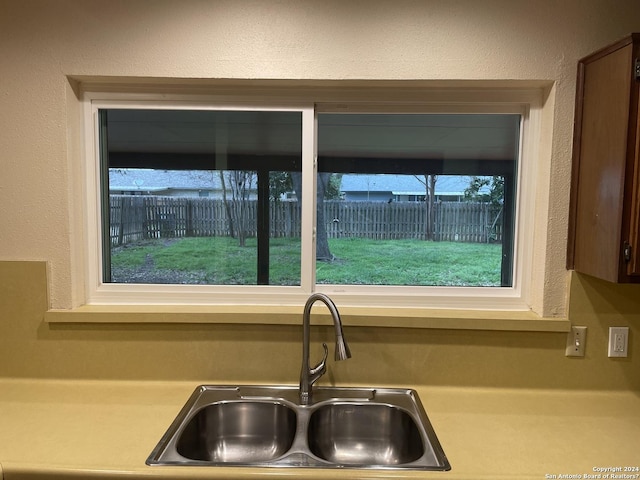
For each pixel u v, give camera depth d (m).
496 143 1.41
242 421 1.25
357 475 0.88
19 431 1.05
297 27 1.25
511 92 1.33
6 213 1.30
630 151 1.03
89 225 1.39
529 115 1.35
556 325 1.27
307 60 1.26
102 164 1.41
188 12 1.25
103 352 1.33
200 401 1.23
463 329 1.30
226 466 0.91
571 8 1.22
